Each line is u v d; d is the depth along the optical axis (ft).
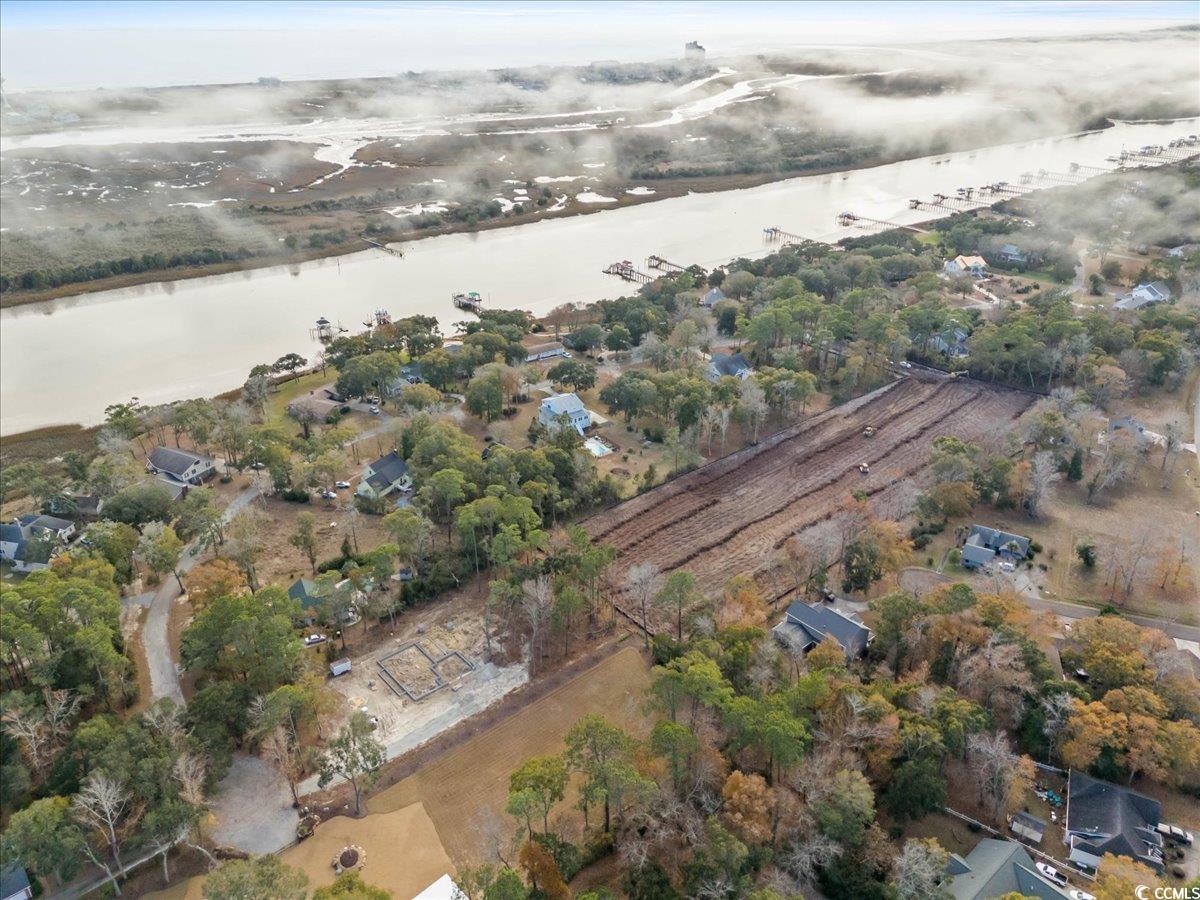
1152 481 578.66
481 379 645.51
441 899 298.76
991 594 414.82
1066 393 635.25
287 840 327.06
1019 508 545.85
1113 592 465.88
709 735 343.26
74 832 293.02
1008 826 328.49
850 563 460.96
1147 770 331.77
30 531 506.07
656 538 524.52
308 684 359.46
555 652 427.74
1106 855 292.40
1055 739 349.20
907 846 285.84
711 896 277.44
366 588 435.12
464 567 481.46
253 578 459.73
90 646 364.99
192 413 611.06
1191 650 419.95
